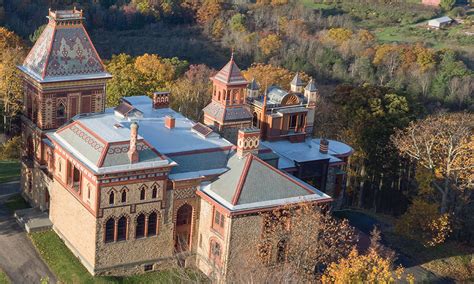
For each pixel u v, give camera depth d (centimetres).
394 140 9788
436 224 8494
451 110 14525
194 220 7406
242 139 7431
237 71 8769
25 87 8400
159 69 13225
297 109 9500
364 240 8706
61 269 7169
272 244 7088
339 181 9525
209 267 7269
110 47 15900
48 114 8025
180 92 12381
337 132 11238
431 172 9006
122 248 7075
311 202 7175
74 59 8112
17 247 7512
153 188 7044
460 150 8900
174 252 7431
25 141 8588
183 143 7744
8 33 13200
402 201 10600
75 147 7231
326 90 14200
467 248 8806
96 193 6756
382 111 10700
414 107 11088
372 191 10844
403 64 16000
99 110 8381
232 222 6881
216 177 7406
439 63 16125
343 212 9762
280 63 15775
